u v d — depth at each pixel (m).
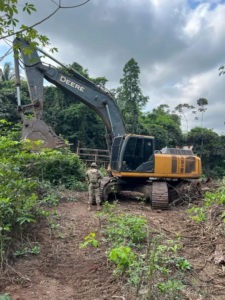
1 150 6.30
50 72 10.66
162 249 4.07
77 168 12.14
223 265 4.14
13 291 3.46
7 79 30.05
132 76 30.03
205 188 9.38
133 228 5.09
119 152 9.27
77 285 3.69
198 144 38.50
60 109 26.91
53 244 5.00
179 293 3.36
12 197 4.78
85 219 6.79
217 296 3.37
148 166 9.23
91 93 11.08
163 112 53.88
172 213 7.76
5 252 4.27
